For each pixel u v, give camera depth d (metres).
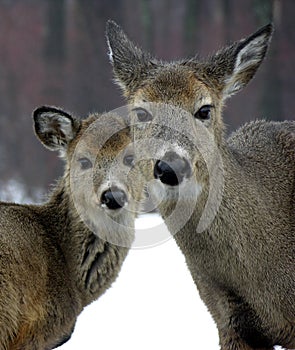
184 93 11.87
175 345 13.88
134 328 14.84
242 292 12.04
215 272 12.09
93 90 36.91
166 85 11.97
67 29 39.91
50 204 13.79
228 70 12.38
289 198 12.59
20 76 37.75
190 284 17.58
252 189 12.23
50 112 14.05
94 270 13.55
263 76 35.97
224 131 12.45
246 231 12.02
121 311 15.88
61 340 13.17
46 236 13.29
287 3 37.62
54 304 12.95
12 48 38.97
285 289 12.00
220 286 12.16
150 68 12.52
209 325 14.96
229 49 12.50
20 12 40.50
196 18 41.41
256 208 12.13
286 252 12.12
